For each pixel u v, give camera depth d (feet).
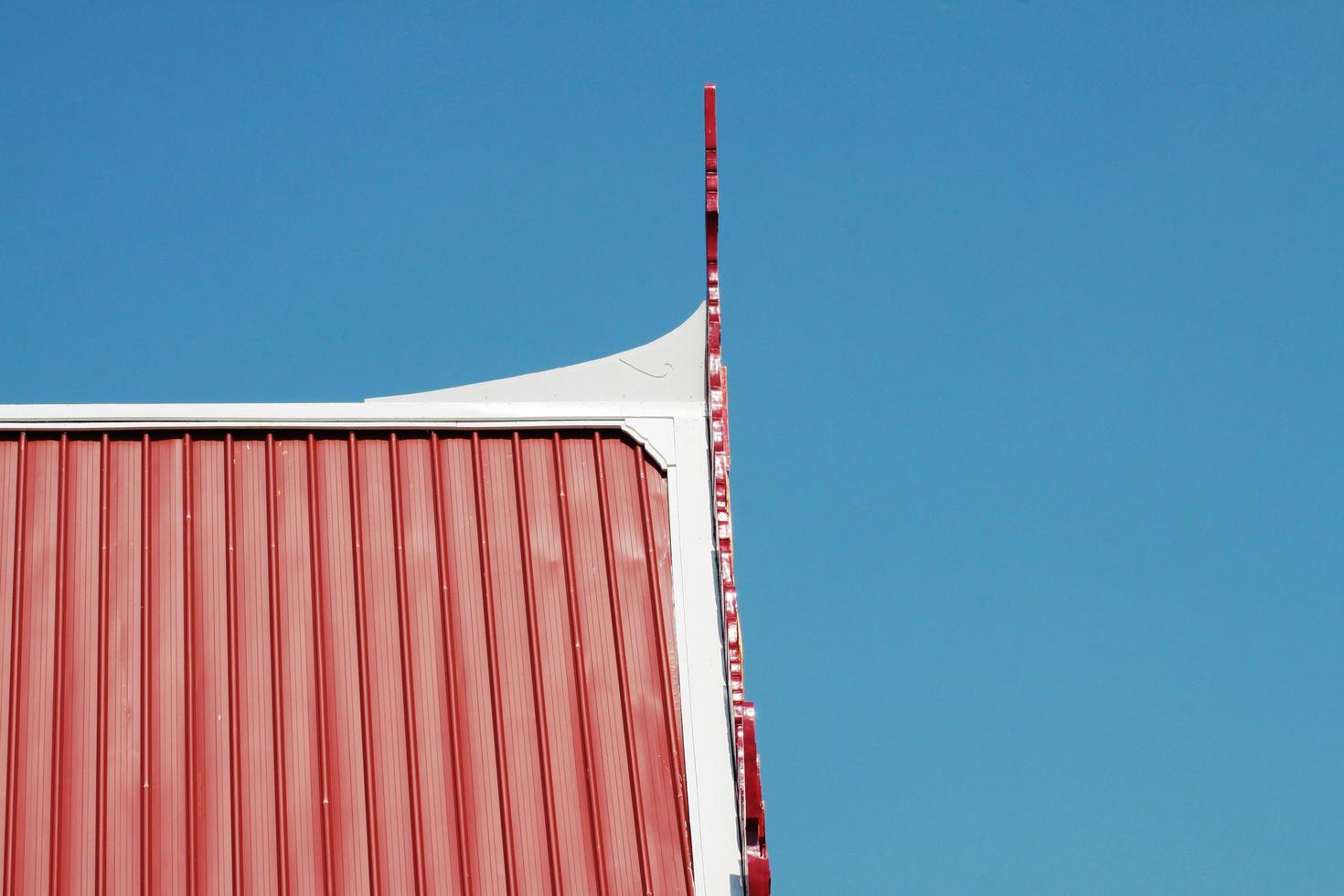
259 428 43.93
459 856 38.50
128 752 39.42
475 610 41.98
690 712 40.73
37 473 42.91
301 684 40.57
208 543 42.39
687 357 45.85
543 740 40.16
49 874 37.70
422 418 44.45
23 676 40.06
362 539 42.73
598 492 44.01
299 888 37.93
